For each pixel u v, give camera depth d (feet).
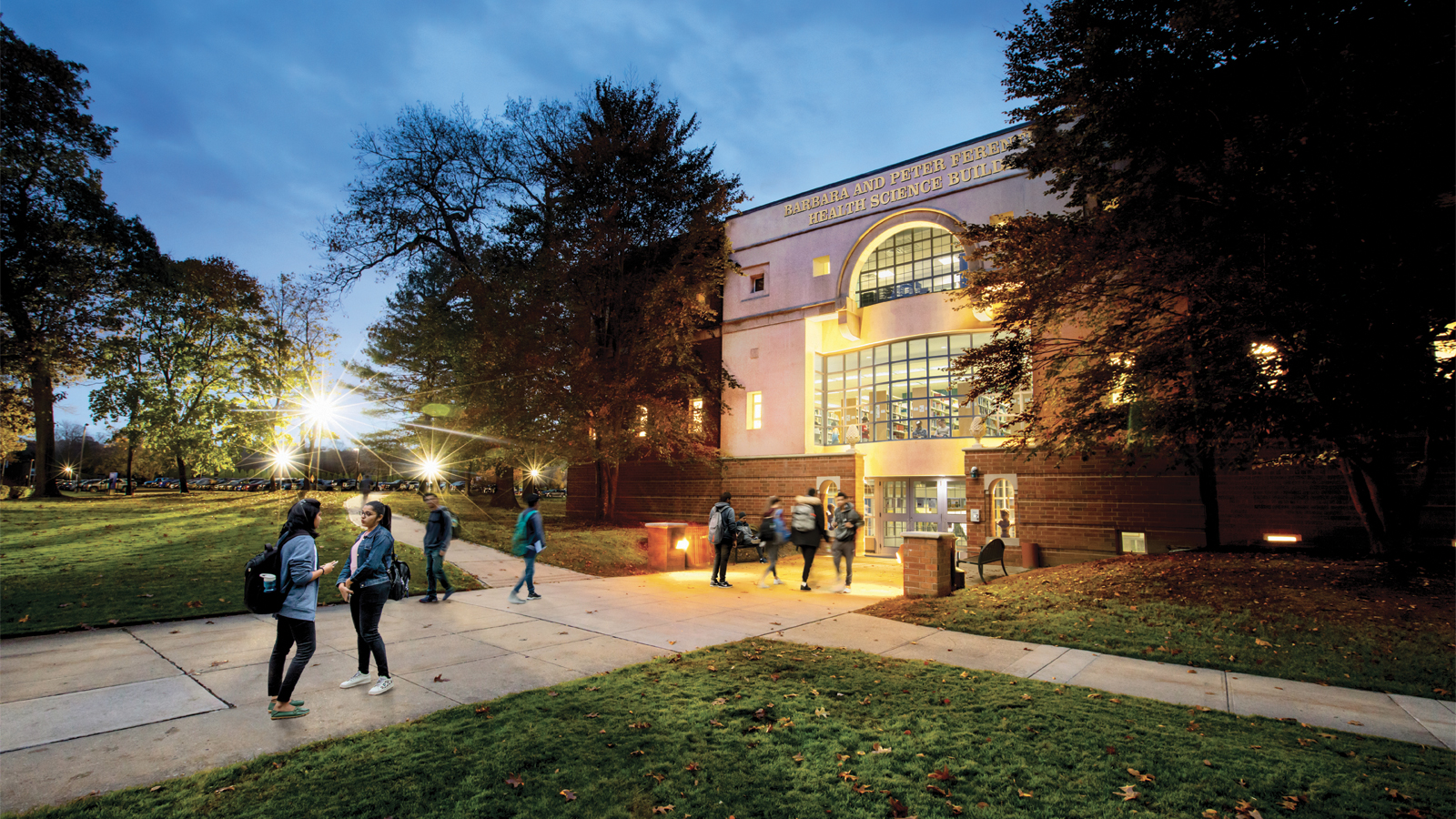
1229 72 32.94
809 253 81.87
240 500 94.17
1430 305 25.49
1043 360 44.50
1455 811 11.29
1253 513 47.67
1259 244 28.43
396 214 76.07
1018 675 21.15
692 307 70.74
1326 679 20.30
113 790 11.80
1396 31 26.58
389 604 32.04
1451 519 39.42
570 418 63.77
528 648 23.71
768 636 26.76
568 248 65.21
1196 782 12.50
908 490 74.23
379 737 14.47
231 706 16.70
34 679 18.65
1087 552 55.26
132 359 116.26
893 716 16.47
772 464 78.07
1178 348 32.37
